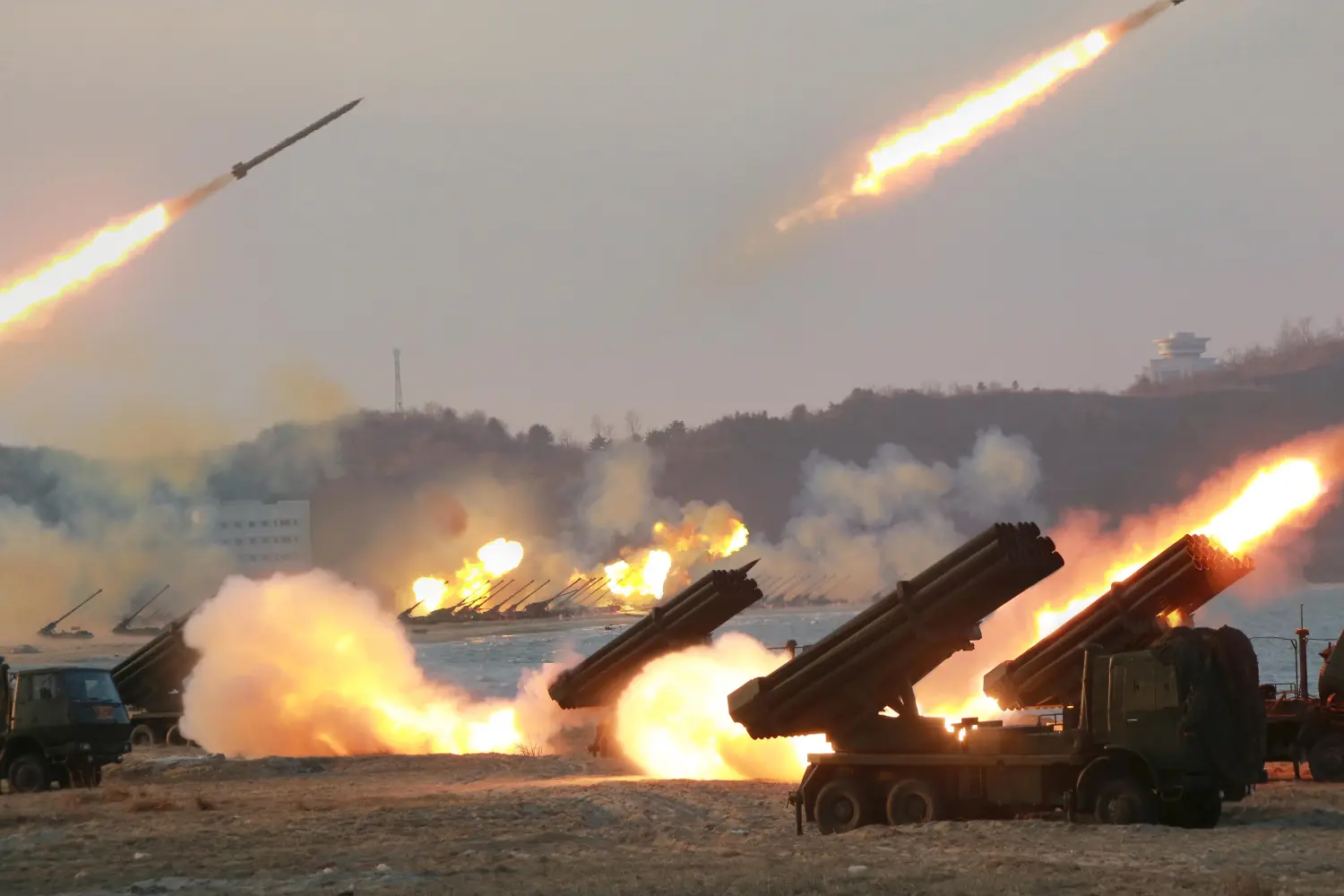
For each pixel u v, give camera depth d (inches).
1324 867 1920.5
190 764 3693.4
